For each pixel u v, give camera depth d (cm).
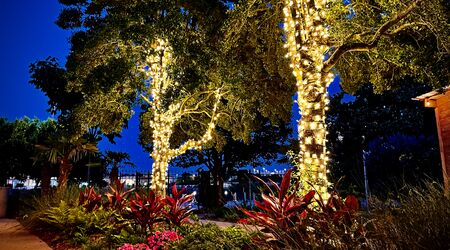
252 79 979
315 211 340
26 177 2128
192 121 1306
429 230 232
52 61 1627
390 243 239
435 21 535
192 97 1119
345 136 1670
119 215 675
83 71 879
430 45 598
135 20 781
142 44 812
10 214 1444
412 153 1296
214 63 880
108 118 1223
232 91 1004
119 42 862
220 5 888
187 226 608
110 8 854
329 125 1759
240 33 851
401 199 310
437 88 606
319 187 493
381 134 1641
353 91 912
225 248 434
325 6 612
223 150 1816
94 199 771
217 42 870
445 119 913
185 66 977
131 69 933
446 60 577
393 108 1745
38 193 1562
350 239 269
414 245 223
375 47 591
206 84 1034
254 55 955
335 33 591
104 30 809
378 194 379
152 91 1095
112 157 1856
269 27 889
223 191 1700
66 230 680
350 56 843
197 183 1934
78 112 1103
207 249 426
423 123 1645
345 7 596
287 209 353
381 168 1302
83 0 1289
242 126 1225
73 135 1170
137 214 611
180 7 823
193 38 857
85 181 2066
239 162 1875
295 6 616
